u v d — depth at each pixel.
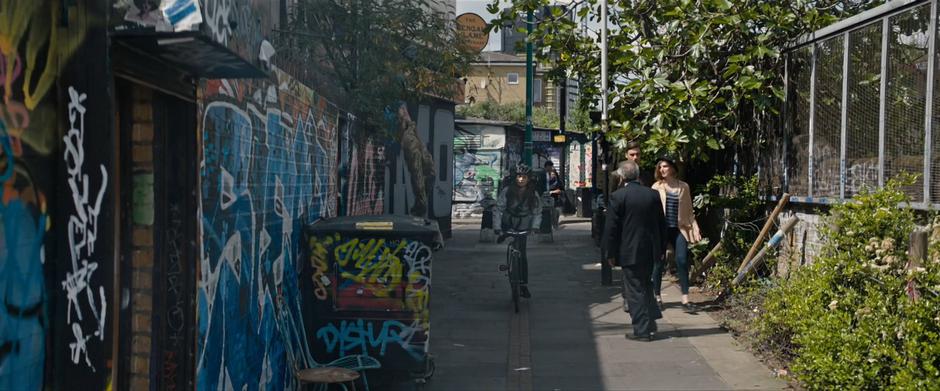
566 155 41.41
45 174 2.73
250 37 4.00
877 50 7.97
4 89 2.51
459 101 20.27
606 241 8.85
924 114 7.00
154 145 3.94
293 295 6.45
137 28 3.15
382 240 6.71
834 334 6.12
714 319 9.81
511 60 49.34
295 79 6.57
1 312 2.50
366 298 6.71
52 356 2.76
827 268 6.63
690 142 11.02
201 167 4.19
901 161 7.43
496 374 7.62
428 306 6.71
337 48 11.02
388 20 11.28
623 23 12.38
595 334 9.20
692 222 10.42
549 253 16.98
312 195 7.34
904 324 5.59
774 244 9.86
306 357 6.57
